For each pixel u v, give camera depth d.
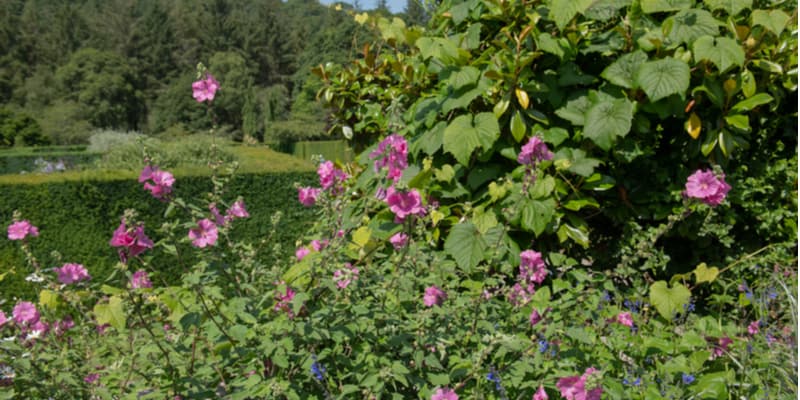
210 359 2.04
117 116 46.06
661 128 3.12
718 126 2.96
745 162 3.32
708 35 2.78
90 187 6.29
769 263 3.19
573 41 2.89
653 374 2.25
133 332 2.39
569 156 2.90
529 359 2.02
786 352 2.44
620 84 2.80
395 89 3.85
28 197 5.98
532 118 2.98
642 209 3.12
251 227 7.52
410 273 2.22
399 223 2.12
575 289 2.40
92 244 6.30
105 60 47.50
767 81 3.06
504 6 2.89
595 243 3.31
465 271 2.40
